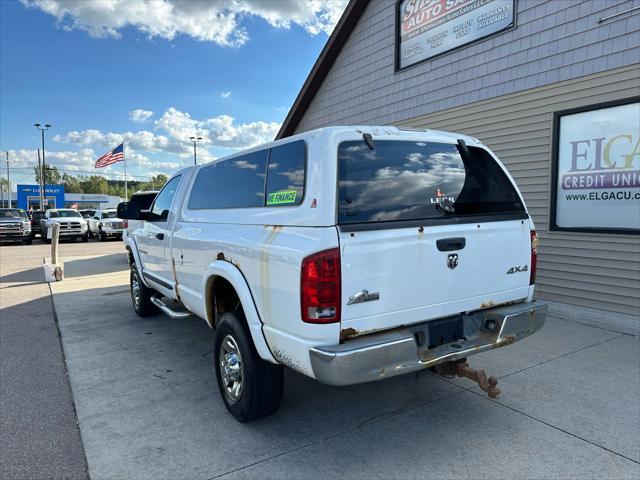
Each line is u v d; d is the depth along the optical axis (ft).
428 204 9.95
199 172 14.92
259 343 9.90
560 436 10.27
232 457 9.64
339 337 8.56
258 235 10.20
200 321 20.93
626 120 17.99
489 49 23.11
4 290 29.12
